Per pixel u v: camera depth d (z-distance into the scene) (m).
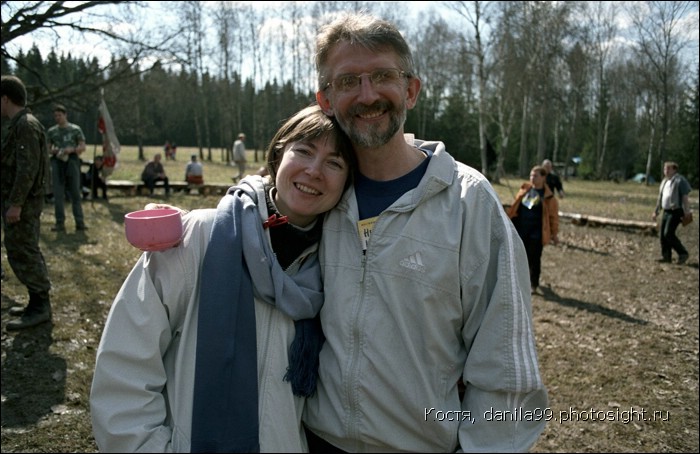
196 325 1.41
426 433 1.45
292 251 1.53
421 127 40.56
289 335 1.46
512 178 35.72
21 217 4.45
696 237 12.35
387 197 1.51
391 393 1.43
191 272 1.43
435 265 1.42
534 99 32.22
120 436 1.31
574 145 52.62
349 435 1.46
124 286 1.43
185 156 44.50
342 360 1.45
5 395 3.55
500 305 1.39
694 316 6.46
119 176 21.05
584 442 3.58
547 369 4.75
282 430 1.41
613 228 13.16
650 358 5.09
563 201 20.89
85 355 4.21
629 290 7.66
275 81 57.91
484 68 27.11
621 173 48.56
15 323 4.50
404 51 1.46
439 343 1.44
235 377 1.35
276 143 1.57
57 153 8.83
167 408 1.43
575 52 33.84
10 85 4.29
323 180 1.47
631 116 49.50
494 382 1.38
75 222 9.24
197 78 41.06
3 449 3.01
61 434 3.20
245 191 1.53
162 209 1.48
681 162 41.84
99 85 8.44
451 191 1.48
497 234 1.46
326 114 1.54
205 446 1.32
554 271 8.80
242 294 1.40
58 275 6.30
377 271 1.45
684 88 42.12
